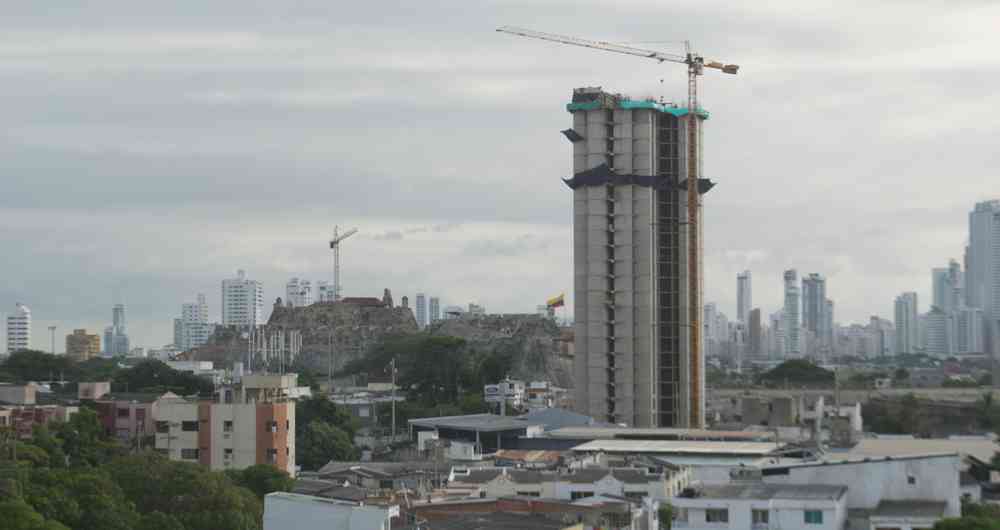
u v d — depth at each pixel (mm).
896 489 193125
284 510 148250
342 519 145500
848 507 192000
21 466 195625
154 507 189625
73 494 175250
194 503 189000
